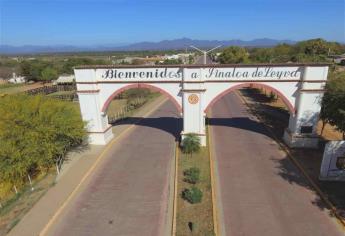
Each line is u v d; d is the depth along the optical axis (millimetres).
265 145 28797
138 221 17656
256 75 26391
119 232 16750
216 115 41094
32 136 21891
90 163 25828
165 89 28047
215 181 21984
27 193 21531
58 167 25062
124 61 132250
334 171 21078
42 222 17719
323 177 21344
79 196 20594
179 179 22422
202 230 16500
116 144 30500
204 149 28141
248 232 16297
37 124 22500
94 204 19578
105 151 28500
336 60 79875
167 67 27156
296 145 27516
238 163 24922
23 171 22094
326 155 20734
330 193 19812
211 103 27703
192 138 27500
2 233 16812
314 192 20078
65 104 26844
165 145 29828
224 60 84562
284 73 26031
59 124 23547
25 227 17297
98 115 29391
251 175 22734
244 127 34938
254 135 31859
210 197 19734
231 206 18781
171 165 25047
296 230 16344
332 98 25438
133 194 20656
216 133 32875
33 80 103562
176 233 16328
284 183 21359
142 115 43219
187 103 27562
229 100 51969
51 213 18609
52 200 20141
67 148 27891
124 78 28172
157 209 18781
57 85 84375
